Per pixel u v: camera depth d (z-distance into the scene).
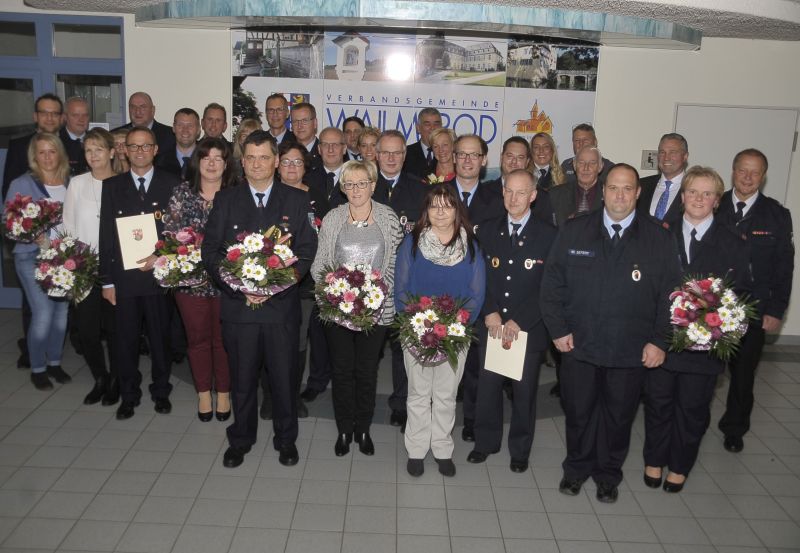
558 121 6.62
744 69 6.56
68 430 4.30
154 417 4.52
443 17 5.04
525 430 3.93
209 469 3.88
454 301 3.57
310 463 3.99
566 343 3.55
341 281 3.51
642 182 5.04
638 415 4.89
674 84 6.59
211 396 4.66
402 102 6.54
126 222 4.19
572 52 6.52
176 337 5.51
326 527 3.37
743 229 4.20
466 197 4.32
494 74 6.52
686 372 3.61
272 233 3.57
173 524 3.35
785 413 5.07
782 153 6.69
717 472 4.09
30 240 4.52
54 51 6.48
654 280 3.42
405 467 3.98
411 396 3.83
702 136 6.67
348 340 3.95
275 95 5.79
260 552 3.16
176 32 6.39
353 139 5.71
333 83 6.50
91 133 4.46
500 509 3.59
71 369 5.34
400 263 3.74
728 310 3.28
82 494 3.58
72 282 4.23
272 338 3.78
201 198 4.10
